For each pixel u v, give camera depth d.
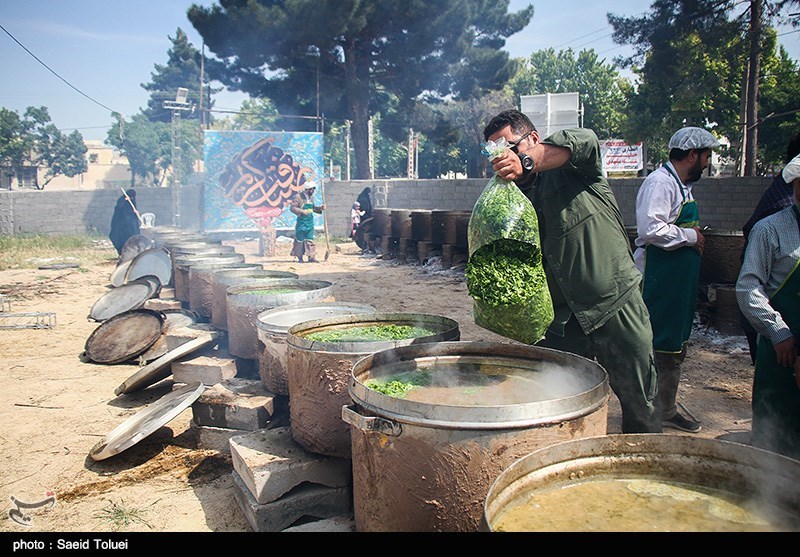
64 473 3.86
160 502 3.43
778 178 3.50
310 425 3.17
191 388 4.27
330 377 3.05
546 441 2.12
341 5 20.95
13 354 6.93
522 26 24.45
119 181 64.50
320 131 23.12
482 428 2.08
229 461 3.92
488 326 2.71
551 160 2.72
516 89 52.69
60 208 23.84
